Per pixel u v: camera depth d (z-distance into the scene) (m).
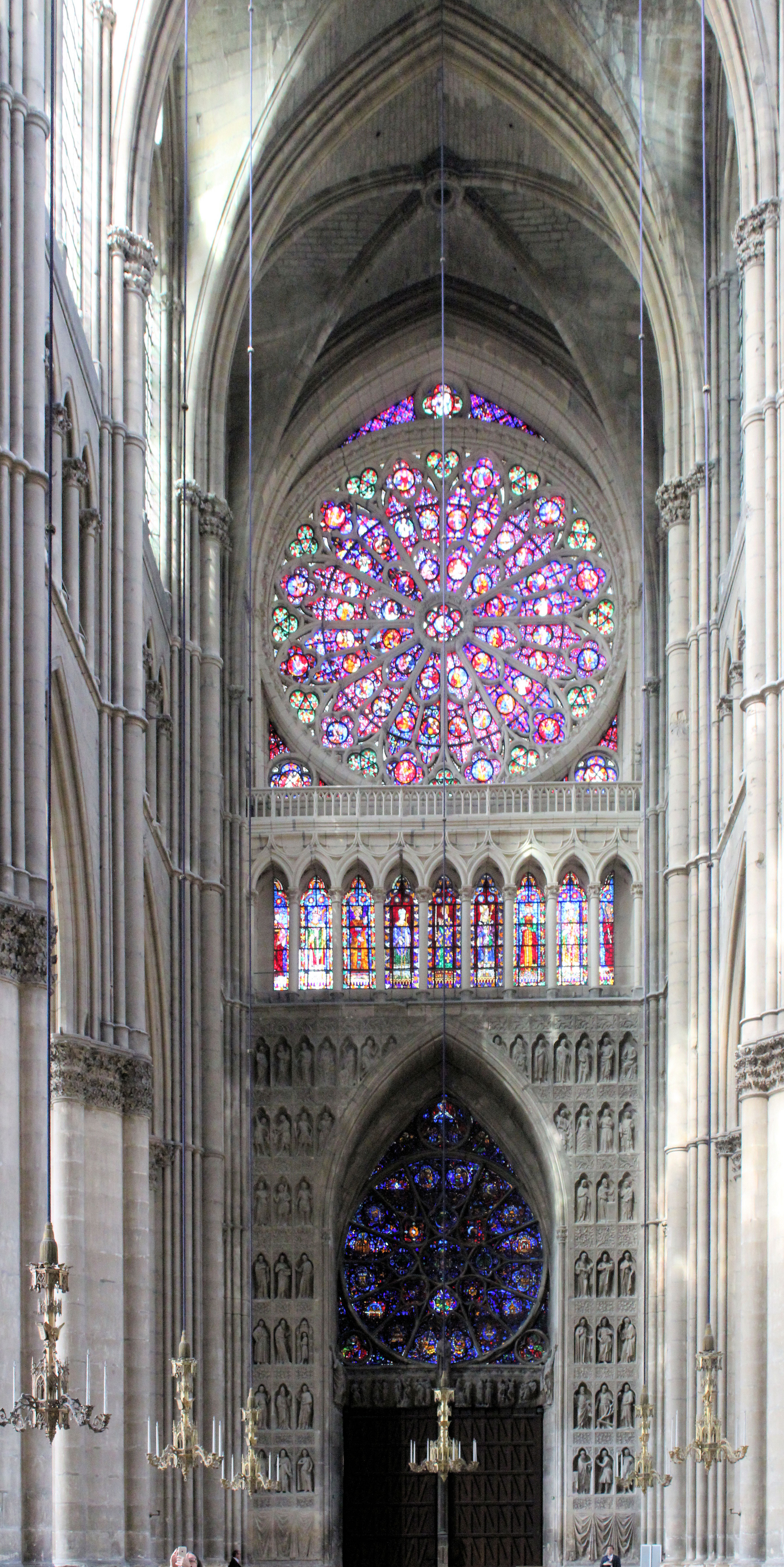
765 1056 35.28
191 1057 48.44
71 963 36.56
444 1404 41.53
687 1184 46.22
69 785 35.88
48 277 31.75
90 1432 35.50
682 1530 45.06
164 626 47.00
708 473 47.44
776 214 37.94
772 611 36.88
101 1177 36.47
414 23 49.94
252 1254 48.62
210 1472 47.78
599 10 48.59
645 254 49.81
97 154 40.03
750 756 36.72
